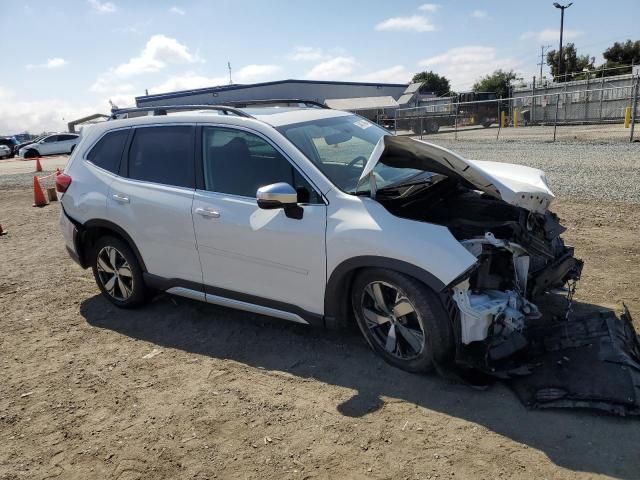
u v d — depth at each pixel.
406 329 3.42
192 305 5.00
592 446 2.68
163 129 4.45
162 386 3.63
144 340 4.38
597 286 4.66
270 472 2.72
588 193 8.65
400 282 3.28
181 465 2.82
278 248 3.70
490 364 3.24
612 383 2.91
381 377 3.49
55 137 33.12
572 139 19.17
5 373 3.97
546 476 2.53
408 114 34.09
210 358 3.98
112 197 4.61
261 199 3.36
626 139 17.59
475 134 27.80
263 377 3.64
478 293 3.24
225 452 2.90
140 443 3.03
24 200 13.02
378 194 3.64
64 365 4.04
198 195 4.13
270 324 4.45
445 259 3.08
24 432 3.22
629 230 6.34
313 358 3.83
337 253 3.44
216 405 3.35
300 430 3.03
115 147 4.75
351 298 3.66
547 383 3.07
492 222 3.49
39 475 2.83
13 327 4.82
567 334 3.38
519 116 35.72
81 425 3.25
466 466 2.64
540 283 3.47
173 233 4.26
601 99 31.09
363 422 3.05
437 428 2.94
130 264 4.72
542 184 3.69
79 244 5.04
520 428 2.87
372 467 2.69
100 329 4.66
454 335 3.23
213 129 4.16
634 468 2.52
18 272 6.56
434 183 4.01
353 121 4.64
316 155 3.83
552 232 3.69
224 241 3.96
